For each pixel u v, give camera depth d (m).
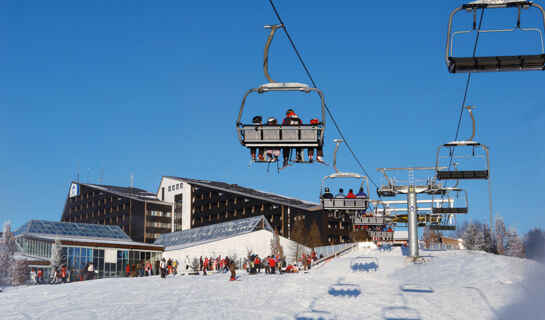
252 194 136.12
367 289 30.25
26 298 31.70
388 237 55.03
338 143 29.78
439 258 46.03
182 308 25.09
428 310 23.20
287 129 14.71
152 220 150.38
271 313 23.16
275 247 91.31
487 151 31.33
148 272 57.12
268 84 14.49
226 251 90.00
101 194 163.75
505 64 12.12
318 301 25.94
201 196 147.38
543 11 11.84
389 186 43.66
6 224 68.69
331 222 125.38
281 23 14.62
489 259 41.66
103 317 23.52
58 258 68.62
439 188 43.19
